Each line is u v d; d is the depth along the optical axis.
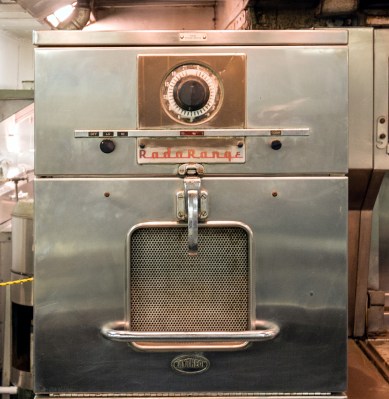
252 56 1.31
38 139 1.30
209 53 1.30
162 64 1.30
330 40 1.31
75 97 1.30
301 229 1.31
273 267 1.32
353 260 1.96
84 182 1.30
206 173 1.31
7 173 3.17
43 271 1.31
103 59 1.30
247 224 1.31
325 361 1.33
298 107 1.31
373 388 1.62
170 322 1.36
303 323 1.32
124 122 1.31
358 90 1.73
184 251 1.35
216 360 1.32
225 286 1.36
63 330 1.31
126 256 1.31
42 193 1.30
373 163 1.73
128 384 1.32
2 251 3.07
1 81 5.16
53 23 2.98
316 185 1.31
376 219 2.04
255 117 1.31
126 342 1.31
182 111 1.31
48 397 1.34
